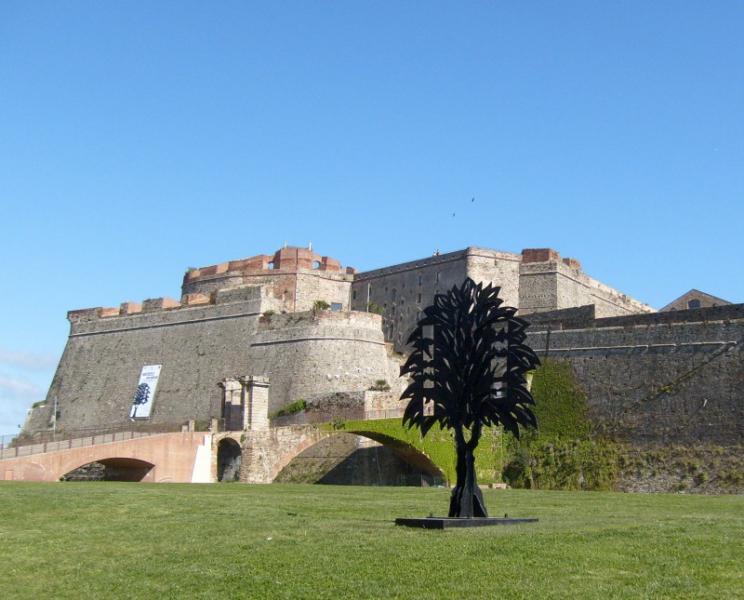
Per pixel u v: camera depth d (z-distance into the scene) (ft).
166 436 228.84
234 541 87.40
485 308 97.55
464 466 95.71
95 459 214.69
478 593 68.33
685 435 225.56
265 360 316.40
